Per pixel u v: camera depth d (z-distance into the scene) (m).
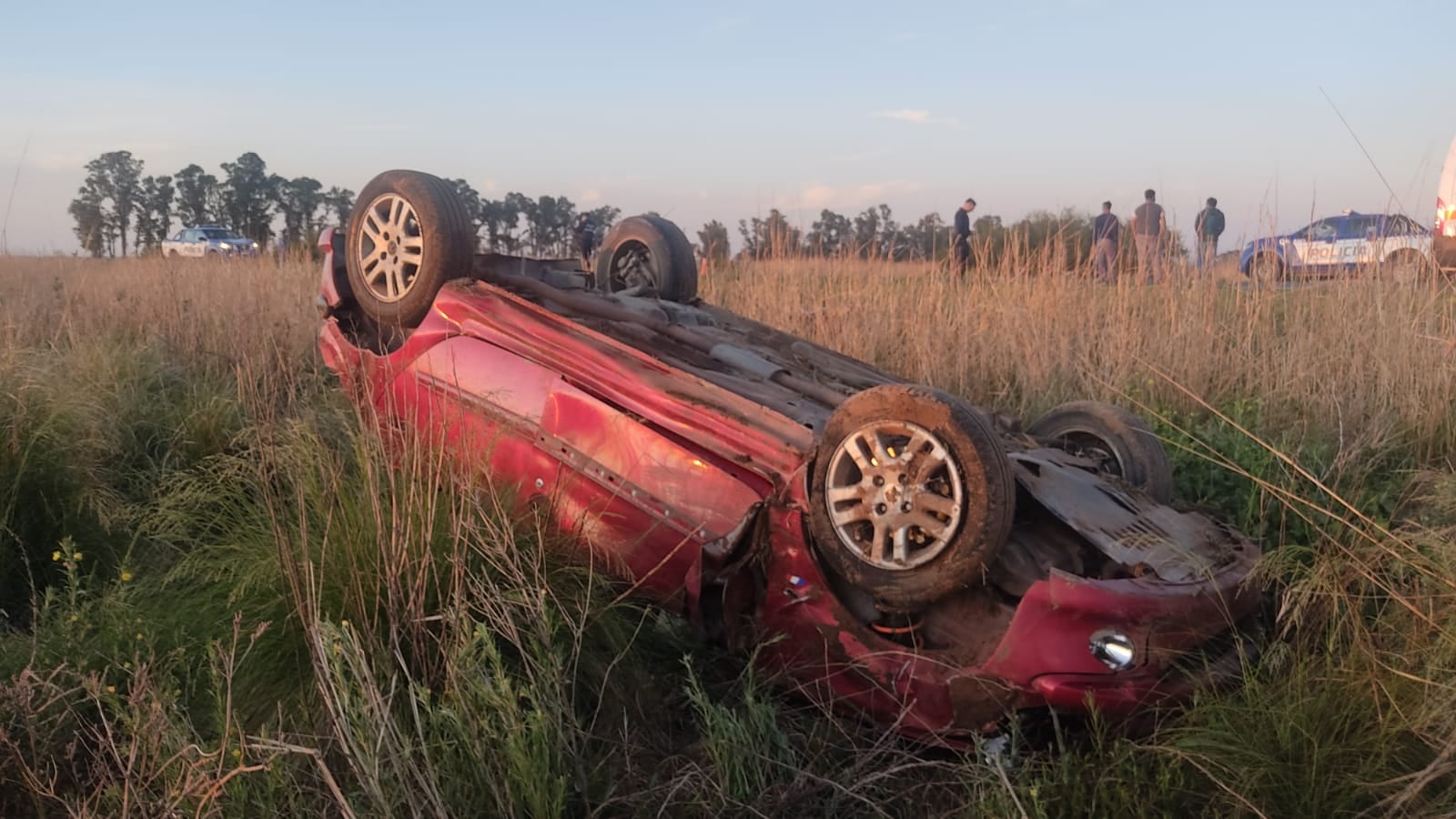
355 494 3.94
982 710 3.32
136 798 2.69
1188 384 7.11
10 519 4.36
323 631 3.01
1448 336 6.34
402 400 4.77
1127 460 4.71
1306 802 3.06
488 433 4.39
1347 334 6.86
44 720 3.07
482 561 3.69
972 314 8.55
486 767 2.89
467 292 4.77
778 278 9.41
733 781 3.17
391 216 5.04
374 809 2.74
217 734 3.08
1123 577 3.63
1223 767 3.14
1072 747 3.38
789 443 3.78
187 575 3.95
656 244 5.95
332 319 5.47
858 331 8.48
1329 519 4.75
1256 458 5.53
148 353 7.59
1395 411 6.18
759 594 3.78
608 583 3.96
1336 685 3.40
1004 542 3.36
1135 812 3.06
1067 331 8.14
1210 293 8.06
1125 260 8.90
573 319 4.74
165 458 5.52
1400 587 3.80
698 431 3.96
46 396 4.94
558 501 4.21
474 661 3.19
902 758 3.46
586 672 3.62
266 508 3.99
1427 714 3.16
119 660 3.39
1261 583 3.76
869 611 3.73
